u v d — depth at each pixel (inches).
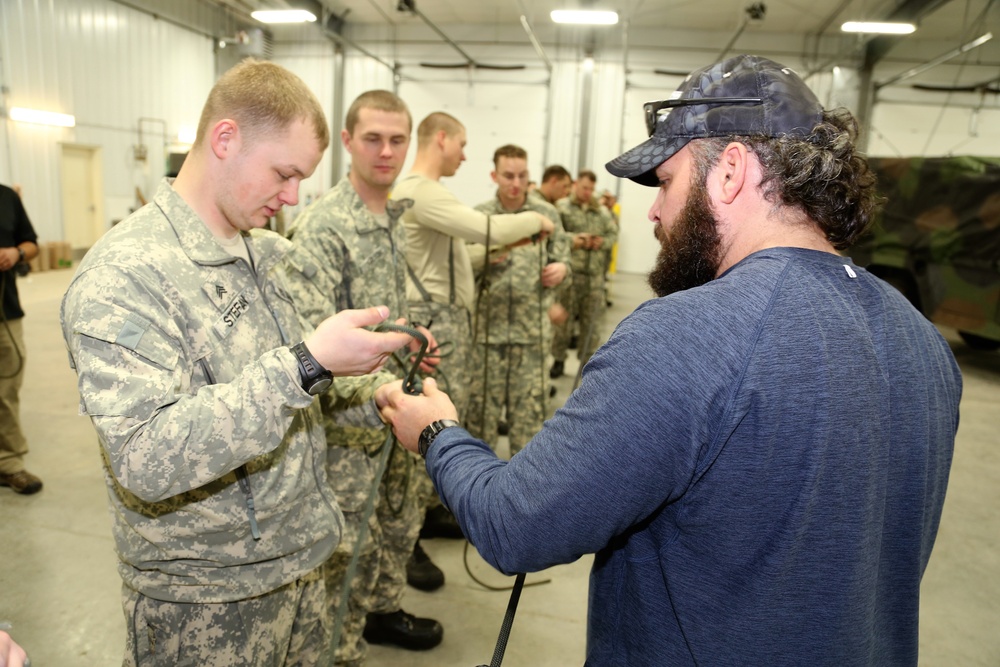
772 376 24.8
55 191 359.3
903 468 27.9
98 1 371.9
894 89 419.8
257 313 43.0
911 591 29.1
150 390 33.0
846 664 26.3
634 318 27.5
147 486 32.5
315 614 50.5
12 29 328.8
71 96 360.8
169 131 428.8
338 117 472.1
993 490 140.5
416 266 90.4
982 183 229.1
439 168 91.9
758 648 26.1
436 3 416.2
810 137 28.8
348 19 458.6
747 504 25.2
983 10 334.6
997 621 95.3
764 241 29.0
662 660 28.2
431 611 89.9
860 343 26.6
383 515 77.9
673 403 24.8
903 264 258.7
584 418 26.2
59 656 78.7
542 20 441.4
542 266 117.0
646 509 25.9
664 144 30.9
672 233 31.2
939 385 29.5
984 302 227.6
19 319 114.8
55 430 146.3
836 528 25.4
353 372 37.1
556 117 454.3
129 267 35.6
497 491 28.4
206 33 451.5
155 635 41.5
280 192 41.2
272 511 42.1
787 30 422.3
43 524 107.1
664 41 438.0
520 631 86.5
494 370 116.8
